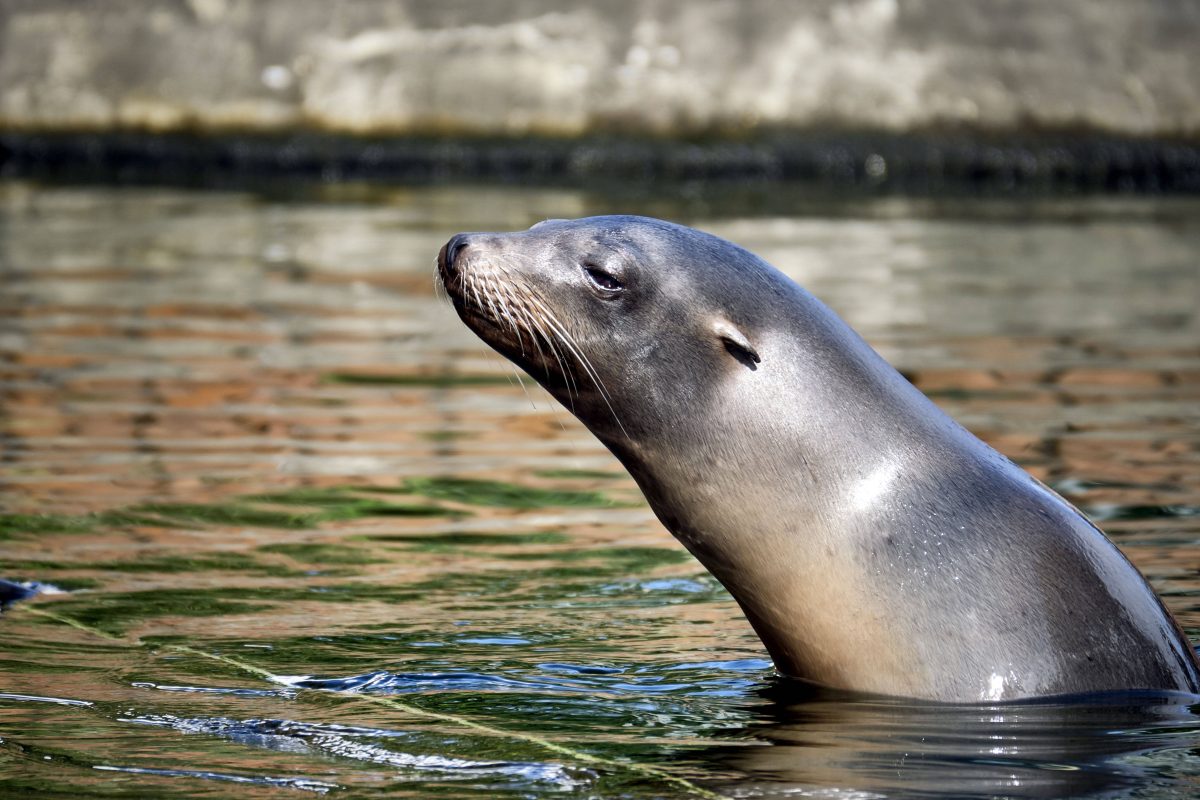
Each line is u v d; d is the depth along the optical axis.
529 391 38.94
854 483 20.27
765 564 20.70
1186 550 25.81
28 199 70.44
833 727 18.05
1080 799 15.57
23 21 81.38
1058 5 83.12
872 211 69.56
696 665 20.78
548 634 22.06
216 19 81.44
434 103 79.94
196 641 21.38
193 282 51.69
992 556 19.72
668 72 80.50
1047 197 76.44
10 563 25.16
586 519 28.77
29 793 15.38
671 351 21.02
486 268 21.44
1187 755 17.00
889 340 43.53
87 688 19.22
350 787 15.69
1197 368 40.75
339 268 54.53
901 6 83.06
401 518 28.53
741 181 78.75
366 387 38.81
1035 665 19.17
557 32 81.38
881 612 19.78
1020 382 39.00
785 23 82.00
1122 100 81.94
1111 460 31.80
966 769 16.53
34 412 35.44
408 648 21.20
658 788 15.80
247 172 79.19
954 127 80.62
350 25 81.38
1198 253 59.91
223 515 28.33
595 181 77.00
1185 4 83.00
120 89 80.38
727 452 20.78
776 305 21.20
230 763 16.41
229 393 37.69
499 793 15.57
